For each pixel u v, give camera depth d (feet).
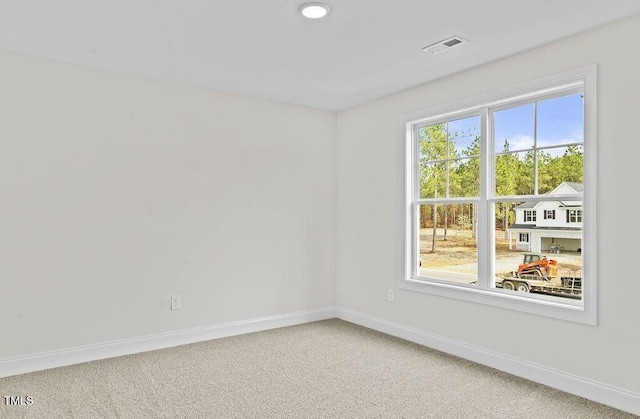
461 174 12.13
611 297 8.71
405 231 13.28
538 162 10.40
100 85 11.37
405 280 13.23
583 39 9.17
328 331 14.07
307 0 7.77
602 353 8.84
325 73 11.78
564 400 8.95
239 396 9.04
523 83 10.23
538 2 7.85
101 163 11.36
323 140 15.79
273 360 11.25
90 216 11.19
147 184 12.08
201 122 13.05
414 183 13.39
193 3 7.88
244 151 13.91
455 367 10.83
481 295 11.10
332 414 8.29
